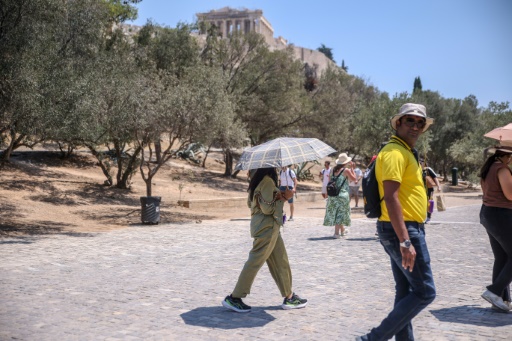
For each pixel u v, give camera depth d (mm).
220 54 35500
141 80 19297
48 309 5754
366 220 17359
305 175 44500
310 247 10797
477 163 39688
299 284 7121
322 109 39000
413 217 3908
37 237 12711
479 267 8336
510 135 5805
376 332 3926
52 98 14117
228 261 9211
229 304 5652
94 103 15789
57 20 17156
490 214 5594
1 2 13906
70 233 13734
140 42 30906
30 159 27312
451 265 8539
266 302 6152
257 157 5688
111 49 24141
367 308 5801
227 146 24109
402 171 3863
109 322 5242
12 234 13133
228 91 33938
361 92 63156
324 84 43250
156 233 13938
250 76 35656
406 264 3773
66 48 17109
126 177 25203
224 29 120500
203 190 29422
